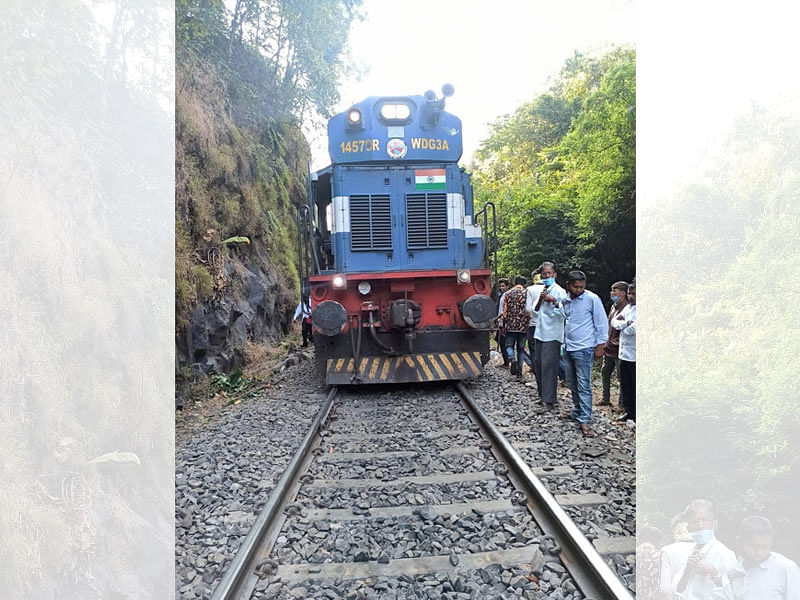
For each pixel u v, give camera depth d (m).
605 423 6.08
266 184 14.02
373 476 4.64
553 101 19.69
